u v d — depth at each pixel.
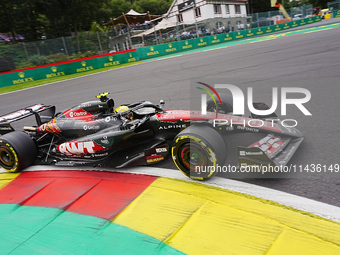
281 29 34.19
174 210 2.92
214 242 2.41
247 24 35.59
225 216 2.70
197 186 3.27
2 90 16.45
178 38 29.05
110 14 50.72
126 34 28.75
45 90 14.01
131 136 3.96
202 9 38.09
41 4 32.88
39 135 4.98
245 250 2.28
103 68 20.78
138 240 2.58
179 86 9.25
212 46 25.31
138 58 23.00
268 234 2.40
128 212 3.02
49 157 4.74
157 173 3.75
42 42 22.30
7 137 4.36
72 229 2.89
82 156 4.33
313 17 39.25
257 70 9.83
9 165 4.50
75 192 3.62
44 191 3.77
